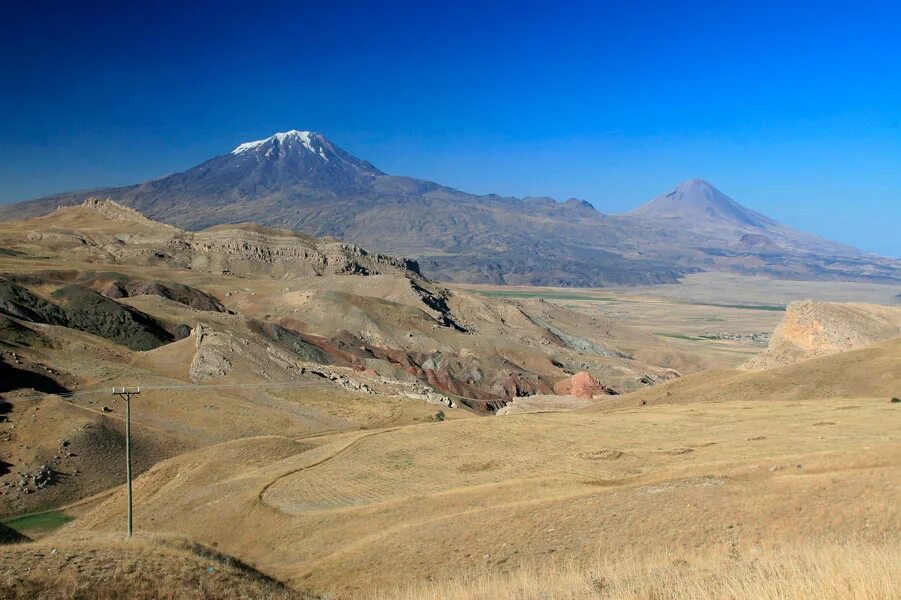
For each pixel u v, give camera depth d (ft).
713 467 184.96
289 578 163.53
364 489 234.17
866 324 520.01
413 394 489.67
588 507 165.99
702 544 131.23
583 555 139.95
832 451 187.83
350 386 466.70
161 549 120.67
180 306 647.97
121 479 304.50
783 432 238.48
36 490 282.77
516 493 196.44
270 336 577.84
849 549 93.04
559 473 216.74
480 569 143.13
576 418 308.19
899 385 323.78
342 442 302.45
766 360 533.96
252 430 359.87
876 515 124.67
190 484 273.75
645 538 140.97
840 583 70.44
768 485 153.99
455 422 317.22
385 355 650.84
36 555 106.73
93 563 105.81
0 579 94.48
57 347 434.30
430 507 198.59
